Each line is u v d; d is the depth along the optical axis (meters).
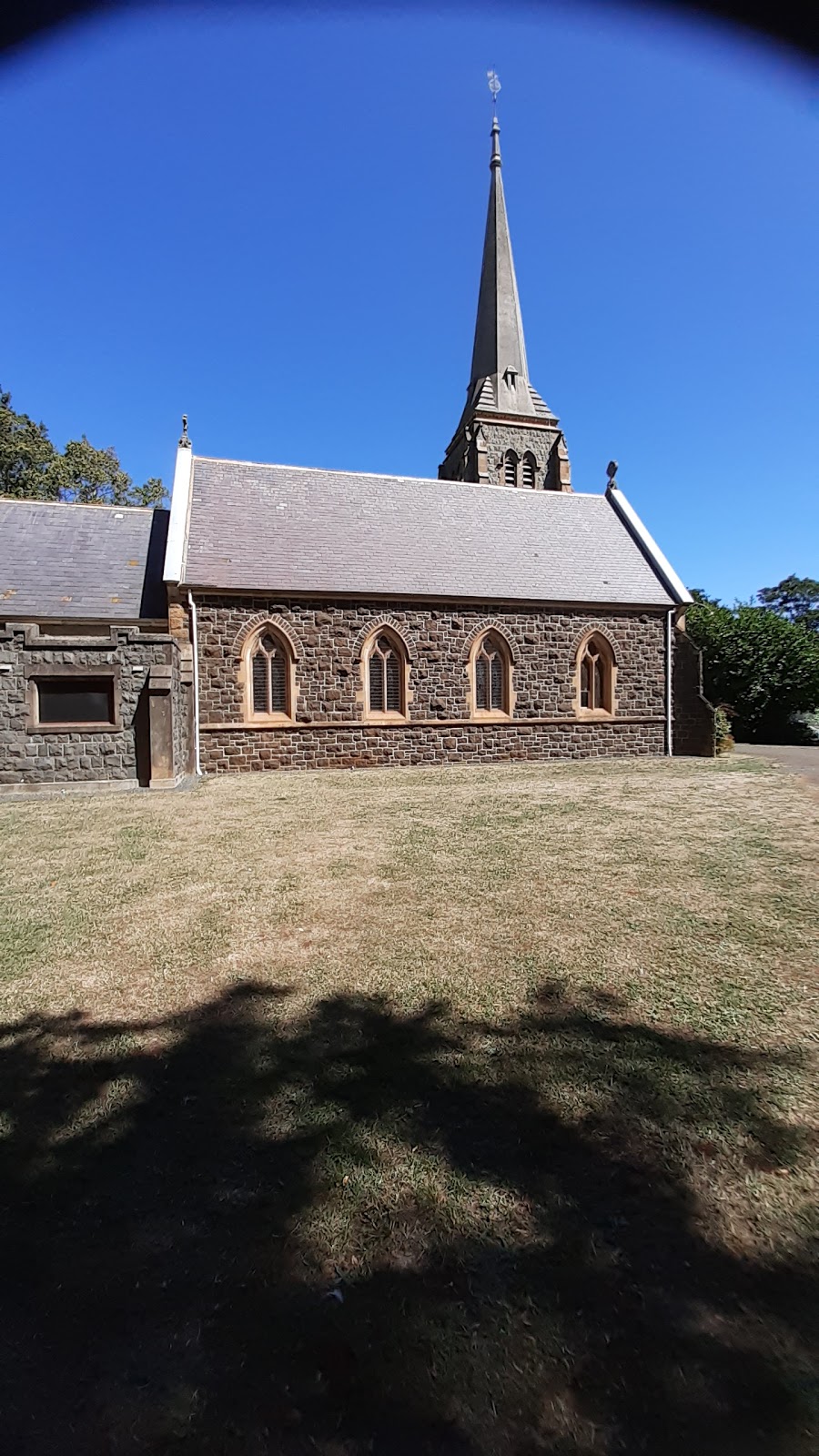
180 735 14.71
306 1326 1.90
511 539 21.23
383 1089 3.00
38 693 12.46
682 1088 2.97
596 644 20.25
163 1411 1.67
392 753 17.64
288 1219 2.29
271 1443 1.59
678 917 5.09
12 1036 3.51
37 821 9.31
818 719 27.20
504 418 32.72
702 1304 1.94
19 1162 2.58
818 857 6.89
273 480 19.94
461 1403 1.68
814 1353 1.78
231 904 5.51
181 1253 2.16
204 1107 2.90
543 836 7.97
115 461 38.66
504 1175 2.46
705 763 17.58
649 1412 1.64
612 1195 2.37
